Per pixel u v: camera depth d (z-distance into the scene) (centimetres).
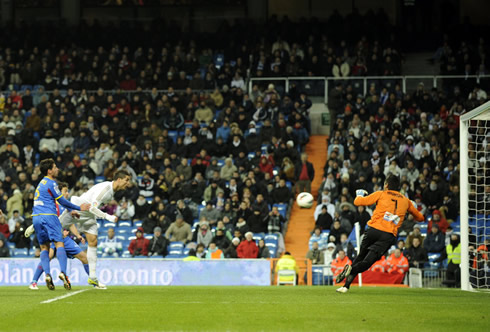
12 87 11600
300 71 11081
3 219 8294
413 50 12850
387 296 3681
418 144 9025
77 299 3303
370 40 11944
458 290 4625
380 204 3744
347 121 9806
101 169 9425
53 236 3947
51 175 3997
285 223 8531
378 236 3722
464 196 4800
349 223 7775
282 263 6600
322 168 9706
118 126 10100
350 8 13162
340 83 10525
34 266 6625
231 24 13312
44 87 11625
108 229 8094
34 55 12069
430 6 13112
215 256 7425
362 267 3775
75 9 13512
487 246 6353
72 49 12106
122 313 2719
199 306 2989
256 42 12094
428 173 8444
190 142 9681
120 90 10862
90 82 11356
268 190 8575
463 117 4822
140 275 6612
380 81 10894
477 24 13112
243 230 7906
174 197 8594
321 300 3359
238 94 10450
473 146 8594
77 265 6606
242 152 9250
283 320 2539
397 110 9944
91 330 2306
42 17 13588
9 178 8981
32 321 2505
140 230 7788
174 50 12188
